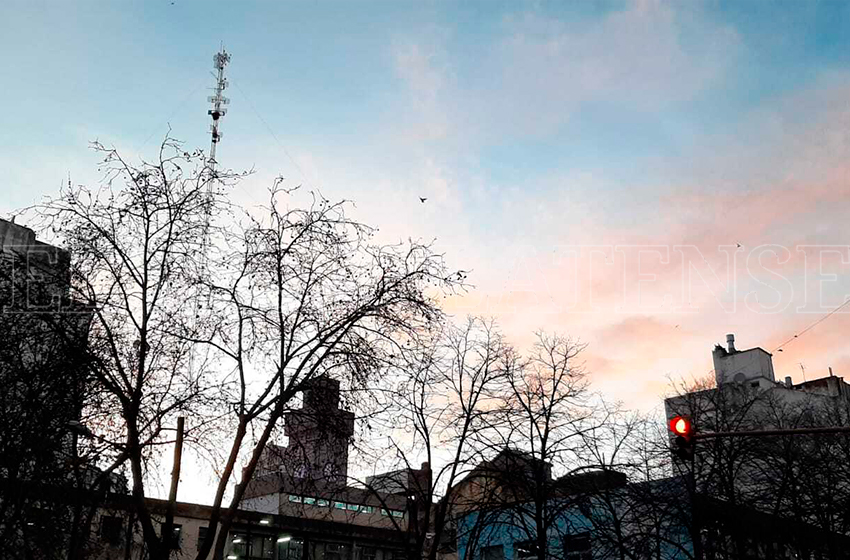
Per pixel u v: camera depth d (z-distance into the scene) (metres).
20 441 21.67
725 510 31.30
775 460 34.16
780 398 52.78
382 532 46.44
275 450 21.53
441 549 35.84
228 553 41.75
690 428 20.22
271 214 21.92
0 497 21.17
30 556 20.83
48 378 21.28
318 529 44.41
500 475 28.05
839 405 51.66
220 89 48.62
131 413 19.23
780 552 35.28
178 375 21.14
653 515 31.92
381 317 21.59
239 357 20.86
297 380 21.11
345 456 22.50
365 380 21.28
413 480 29.52
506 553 35.84
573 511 33.25
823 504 35.66
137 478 18.97
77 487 21.11
